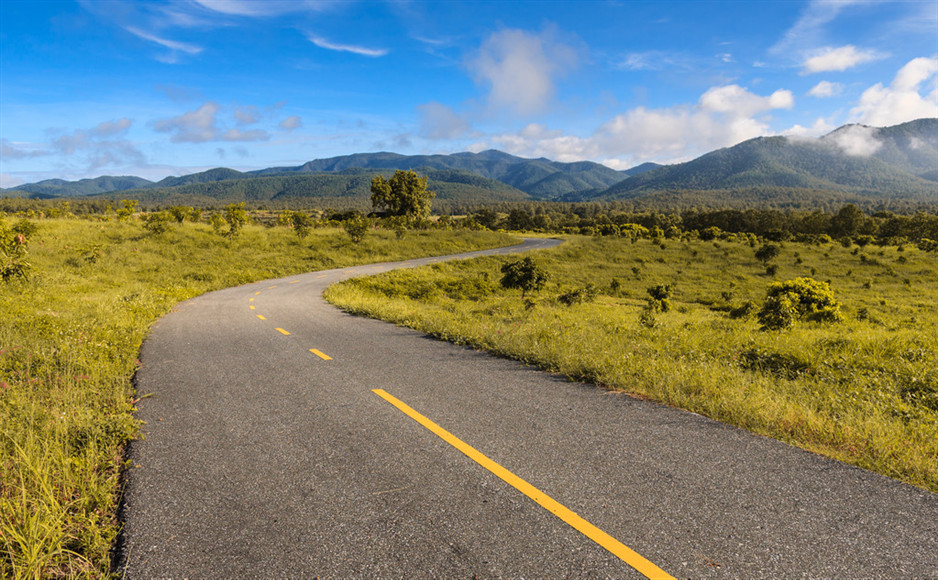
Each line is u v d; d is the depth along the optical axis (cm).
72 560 256
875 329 1373
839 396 514
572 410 493
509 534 273
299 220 4469
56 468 347
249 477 349
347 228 4812
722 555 251
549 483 334
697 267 4794
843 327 1459
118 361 698
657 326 1141
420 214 8488
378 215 8538
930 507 300
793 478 339
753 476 342
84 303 1261
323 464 370
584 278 4106
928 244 6053
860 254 5431
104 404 501
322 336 963
